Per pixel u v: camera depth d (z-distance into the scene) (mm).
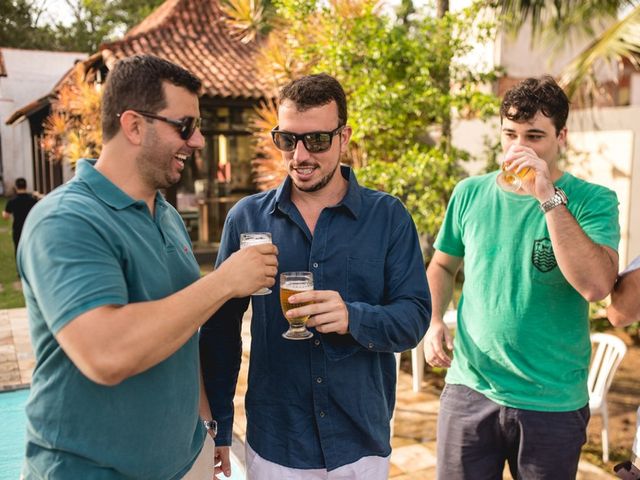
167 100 1618
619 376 5465
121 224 1606
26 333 7078
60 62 24156
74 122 10711
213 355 2160
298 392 2021
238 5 7434
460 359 2521
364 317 1859
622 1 6629
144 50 11586
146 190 1709
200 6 13062
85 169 1632
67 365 1548
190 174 11805
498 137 6520
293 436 2029
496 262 2359
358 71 6098
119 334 1371
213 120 11602
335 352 1982
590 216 2271
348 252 2039
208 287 1496
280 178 6391
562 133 2318
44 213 1475
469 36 6234
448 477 2545
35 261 1433
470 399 2457
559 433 2273
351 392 2014
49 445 1578
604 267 2098
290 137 1938
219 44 12398
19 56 23547
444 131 6391
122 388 1590
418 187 5941
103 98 1646
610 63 6188
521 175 2152
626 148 6938
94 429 1567
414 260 2094
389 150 6414
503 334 2324
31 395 1622
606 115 7793
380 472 2107
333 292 1816
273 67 6504
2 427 4801
